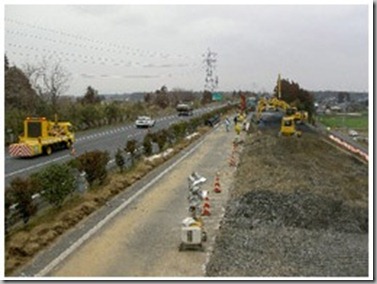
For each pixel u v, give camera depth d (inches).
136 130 2485.2
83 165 917.8
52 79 2832.2
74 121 2434.8
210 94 5866.1
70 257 599.8
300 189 976.3
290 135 2122.3
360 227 836.6
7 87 2284.7
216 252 622.5
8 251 590.6
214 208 852.6
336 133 2581.2
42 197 756.0
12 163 1343.5
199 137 2170.3
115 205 855.7
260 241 689.6
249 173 1191.6
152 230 709.3
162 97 4859.7
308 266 613.6
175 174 1186.0
